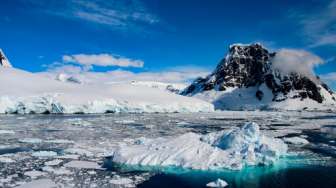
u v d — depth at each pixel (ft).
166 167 66.59
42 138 102.83
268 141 75.97
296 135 124.67
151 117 217.97
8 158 72.08
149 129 136.67
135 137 108.47
